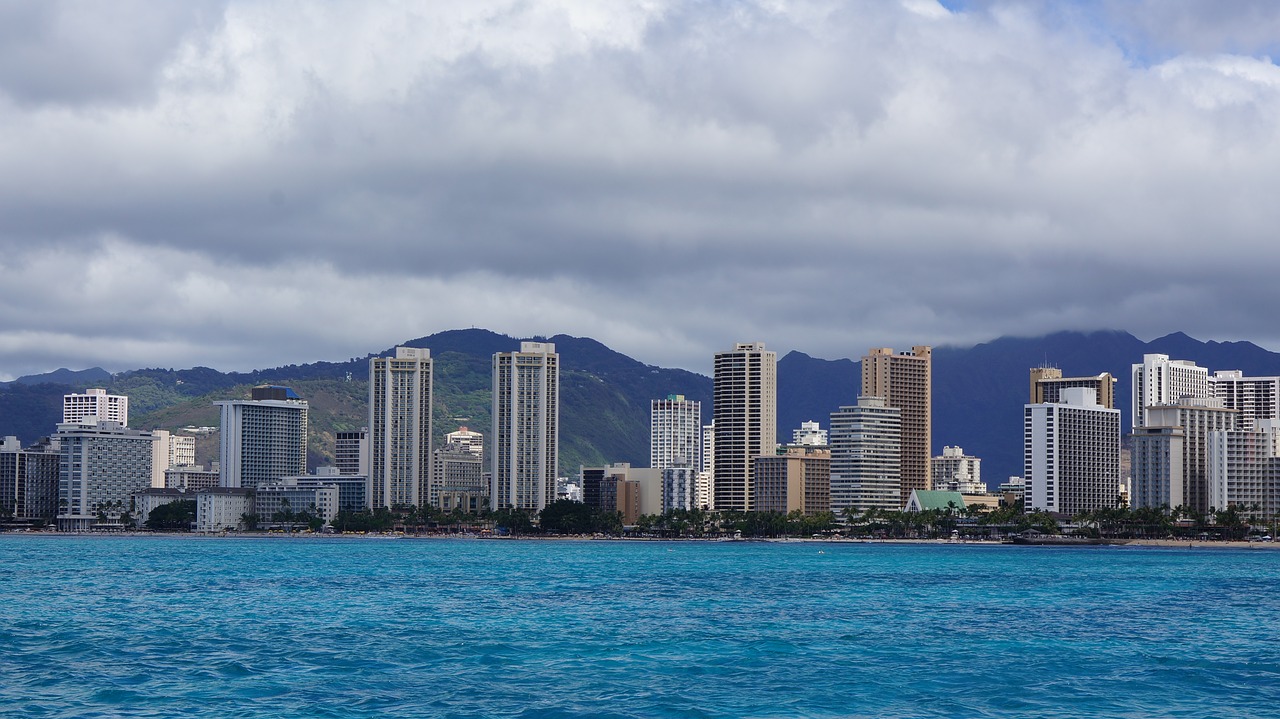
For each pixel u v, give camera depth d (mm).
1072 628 182875
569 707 114688
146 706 114375
